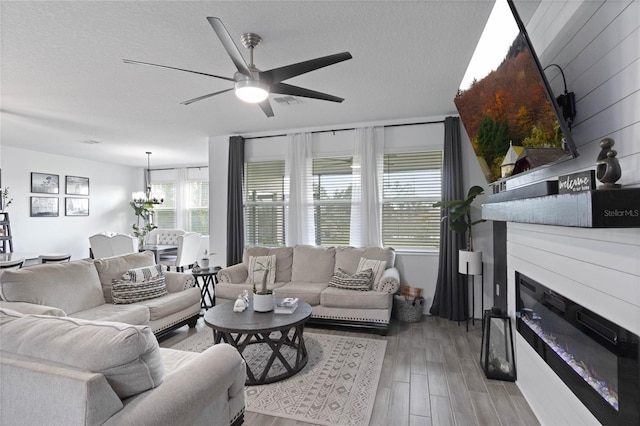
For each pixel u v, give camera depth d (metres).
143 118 4.55
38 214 6.88
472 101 2.43
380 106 4.05
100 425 1.19
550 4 2.00
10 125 4.88
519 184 2.57
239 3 2.09
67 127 5.01
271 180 5.29
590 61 1.58
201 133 5.39
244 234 5.33
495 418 2.17
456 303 4.16
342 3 2.10
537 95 1.60
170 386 1.46
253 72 2.28
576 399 1.68
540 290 2.10
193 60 2.86
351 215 4.79
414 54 2.77
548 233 1.98
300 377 2.70
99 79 3.24
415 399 2.39
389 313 3.72
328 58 2.13
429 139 4.51
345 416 2.19
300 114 4.36
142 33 2.43
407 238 4.61
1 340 1.42
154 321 3.33
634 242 1.23
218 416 1.73
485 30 1.98
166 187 9.02
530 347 2.29
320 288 4.03
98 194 8.21
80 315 2.96
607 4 1.43
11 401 1.29
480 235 4.23
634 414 1.23
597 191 1.11
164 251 7.38
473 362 2.99
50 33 2.42
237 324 2.68
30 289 2.75
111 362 1.29
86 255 7.86
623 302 1.29
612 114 1.40
